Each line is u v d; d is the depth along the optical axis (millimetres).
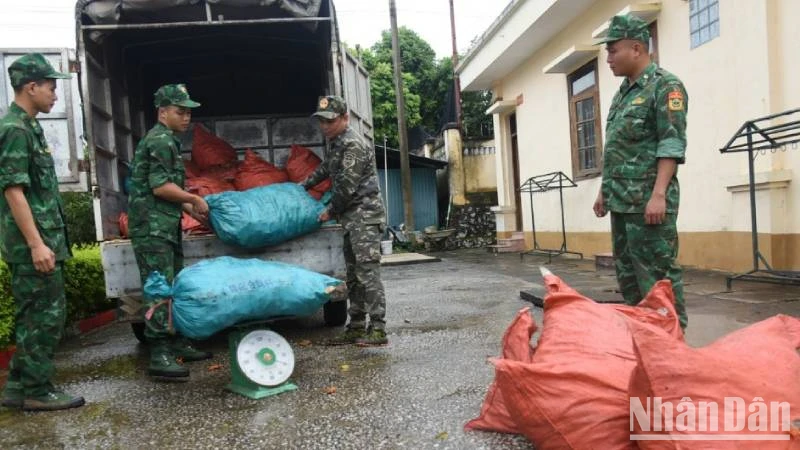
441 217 15469
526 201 10797
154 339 3316
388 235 13398
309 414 2588
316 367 3383
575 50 7824
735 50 5609
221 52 5887
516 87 10969
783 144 4594
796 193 5090
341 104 3787
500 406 2225
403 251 13047
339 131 3812
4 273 3988
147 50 5605
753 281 5027
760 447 1537
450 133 14047
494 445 2121
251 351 2936
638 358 1699
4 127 2678
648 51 2955
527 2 8742
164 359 3307
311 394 2875
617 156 2943
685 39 6324
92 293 5289
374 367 3295
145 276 3418
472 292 6086
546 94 9664
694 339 3336
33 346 2830
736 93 5637
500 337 3857
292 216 3910
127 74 5328
